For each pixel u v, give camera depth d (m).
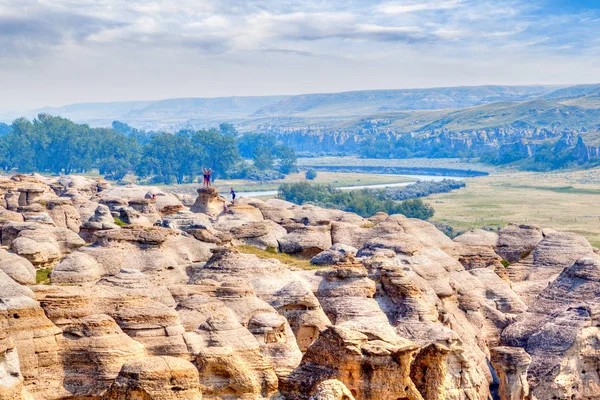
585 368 100.44
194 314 78.00
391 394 63.75
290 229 148.00
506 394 94.12
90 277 96.69
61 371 65.69
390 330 90.38
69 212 143.62
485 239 143.75
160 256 105.56
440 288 113.19
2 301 66.06
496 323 115.19
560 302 110.12
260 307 82.44
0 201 154.62
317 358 66.44
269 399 66.38
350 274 94.69
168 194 193.88
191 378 56.22
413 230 138.75
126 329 71.50
